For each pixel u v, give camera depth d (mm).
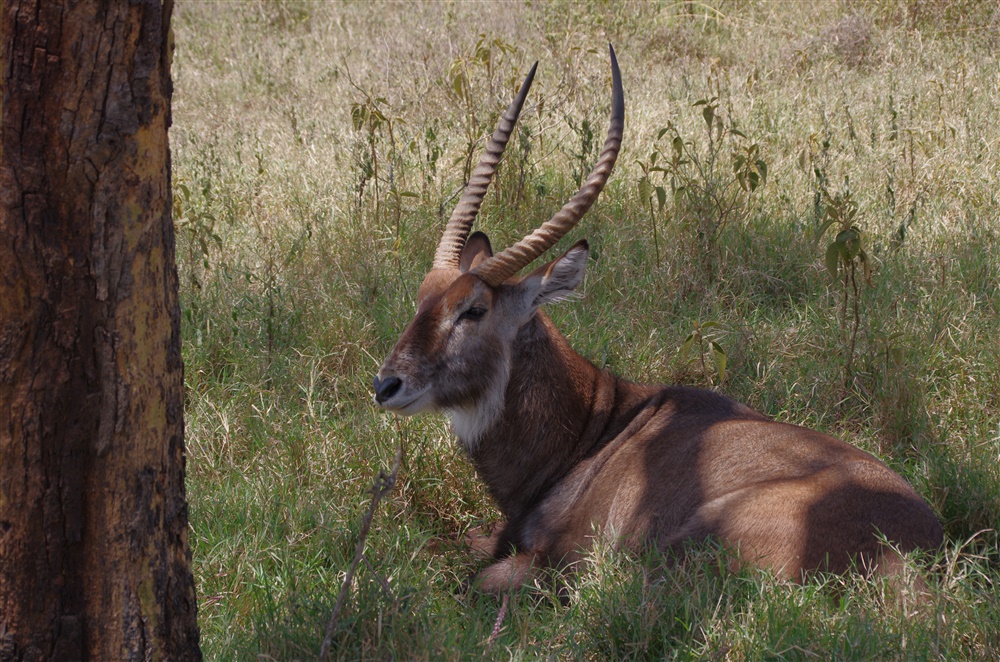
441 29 21766
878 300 12070
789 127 17109
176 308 5434
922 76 19172
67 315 4953
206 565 7840
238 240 13672
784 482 7438
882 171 15242
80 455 5152
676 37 23125
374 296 11930
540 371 8594
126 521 5305
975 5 22766
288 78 21172
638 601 7035
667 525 7832
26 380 4988
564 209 8320
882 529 7078
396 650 6441
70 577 5281
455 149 16000
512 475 8742
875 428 9969
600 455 8547
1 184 4758
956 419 10117
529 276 8359
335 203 14531
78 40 4605
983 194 14641
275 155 16766
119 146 4824
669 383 10891
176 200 12930
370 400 10398
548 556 8297
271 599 7066
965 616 6820
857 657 6293
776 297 12680
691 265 12719
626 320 11773
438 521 9250
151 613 5492
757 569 7051
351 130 17297
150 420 5293
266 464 9305
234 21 25469
